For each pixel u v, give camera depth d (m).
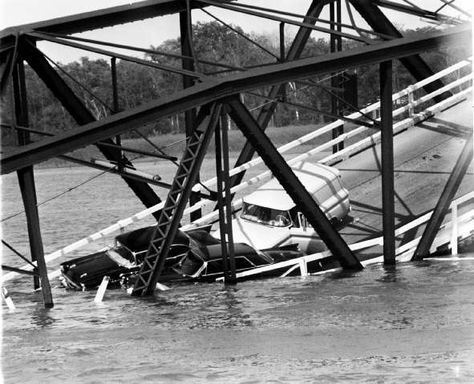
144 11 70.31
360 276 65.38
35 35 65.06
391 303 55.47
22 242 108.38
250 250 67.56
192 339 48.47
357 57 64.44
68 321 55.38
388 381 39.00
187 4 67.88
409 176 82.88
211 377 40.78
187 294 61.69
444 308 53.22
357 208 79.62
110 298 61.84
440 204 70.94
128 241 66.06
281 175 64.25
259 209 73.38
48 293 59.94
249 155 80.44
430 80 86.50
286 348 45.41
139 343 48.03
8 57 66.50
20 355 46.03
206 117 61.44
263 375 40.78
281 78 62.38
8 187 188.00
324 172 76.38
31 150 57.75
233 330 50.38
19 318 56.97
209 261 65.88
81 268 66.25
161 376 41.31
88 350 46.62
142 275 62.31
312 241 72.25
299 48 81.75
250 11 68.38
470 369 39.97
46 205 152.12
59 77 68.81
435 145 86.69
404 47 65.62
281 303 57.34
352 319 51.56
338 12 84.44
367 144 83.25
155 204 72.94
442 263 68.88
